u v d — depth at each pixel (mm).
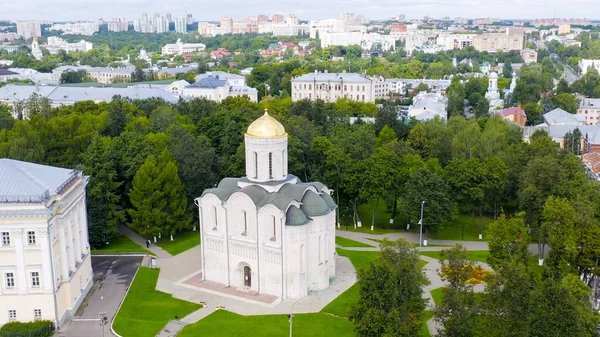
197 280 103625
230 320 88312
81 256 97000
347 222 139375
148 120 170500
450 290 74375
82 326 87125
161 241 123938
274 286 96688
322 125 180500
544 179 120188
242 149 132750
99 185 118812
